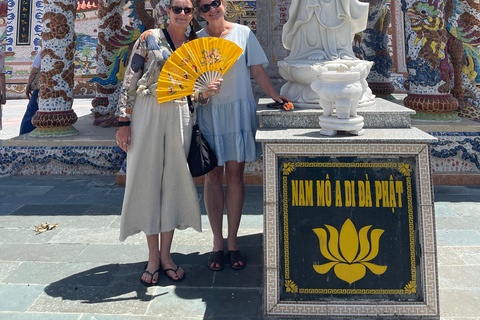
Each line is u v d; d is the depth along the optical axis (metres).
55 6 5.46
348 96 2.17
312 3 2.85
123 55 7.29
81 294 2.41
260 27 5.13
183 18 2.41
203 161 2.51
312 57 2.85
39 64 6.14
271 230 2.20
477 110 6.51
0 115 5.18
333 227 2.19
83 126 6.89
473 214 3.76
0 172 5.38
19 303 2.31
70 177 5.33
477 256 2.87
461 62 6.57
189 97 2.54
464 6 6.54
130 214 2.52
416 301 2.12
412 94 5.25
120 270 2.74
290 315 2.16
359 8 2.86
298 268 2.18
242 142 2.66
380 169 2.18
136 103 2.44
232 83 2.67
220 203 2.85
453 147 4.81
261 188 4.75
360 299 2.15
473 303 2.26
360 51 8.02
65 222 3.67
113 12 7.21
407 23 5.21
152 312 2.22
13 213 3.91
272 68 5.16
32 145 5.41
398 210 2.16
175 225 2.58
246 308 2.26
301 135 2.28
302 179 2.21
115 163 5.39
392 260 2.15
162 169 2.52
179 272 2.62
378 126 2.51
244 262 2.79
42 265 2.81
